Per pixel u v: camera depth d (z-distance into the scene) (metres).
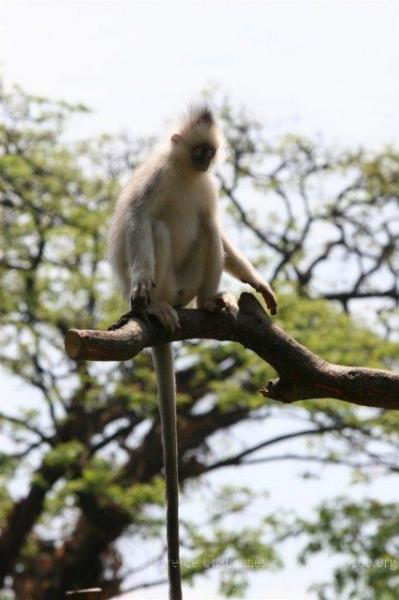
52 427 31.11
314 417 29.03
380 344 28.83
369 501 27.64
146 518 29.17
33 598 32.72
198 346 29.47
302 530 27.56
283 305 29.03
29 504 30.91
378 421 28.05
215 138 13.78
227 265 13.53
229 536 27.80
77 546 32.09
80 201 30.88
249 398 28.50
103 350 9.62
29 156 30.75
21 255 30.23
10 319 29.75
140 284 12.02
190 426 31.39
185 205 13.34
